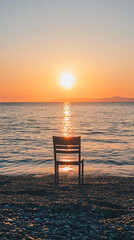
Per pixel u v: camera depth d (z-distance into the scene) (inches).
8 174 417.7
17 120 2003.0
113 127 1379.2
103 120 1988.2
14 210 192.1
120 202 227.3
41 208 200.5
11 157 572.1
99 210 198.4
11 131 1181.7
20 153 621.9
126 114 2982.3
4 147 716.0
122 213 193.2
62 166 482.0
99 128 1331.2
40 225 163.6
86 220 176.6
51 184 320.2
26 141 842.8
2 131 1178.6
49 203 214.5
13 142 818.8
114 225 167.2
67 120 2021.4
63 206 206.7
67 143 283.3
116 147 716.7
